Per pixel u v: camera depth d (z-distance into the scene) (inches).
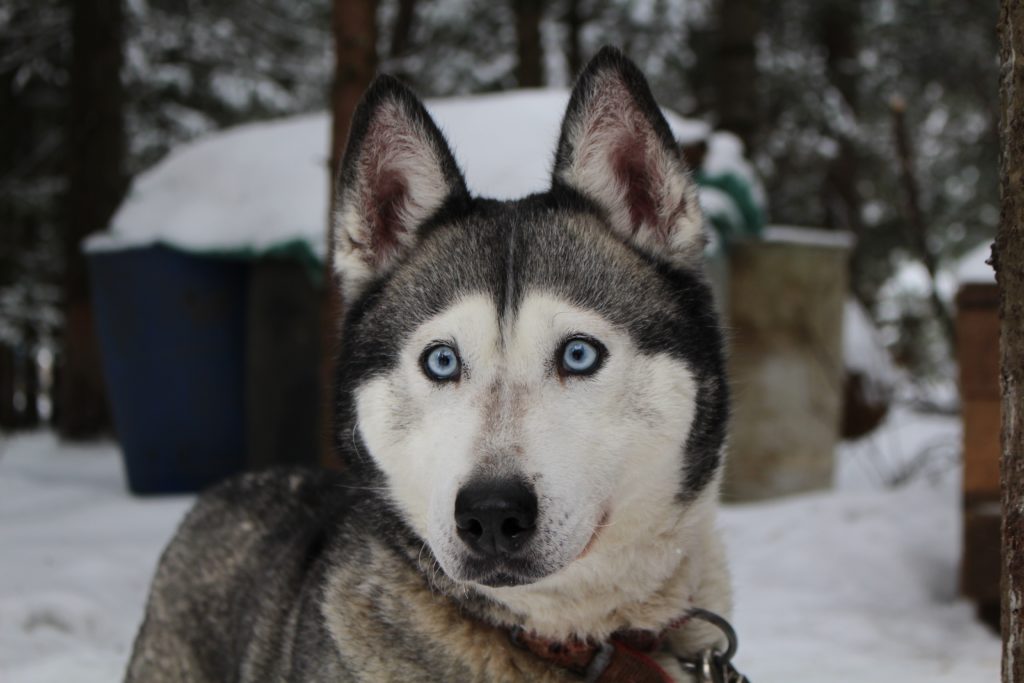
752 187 304.5
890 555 218.2
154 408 293.4
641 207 100.7
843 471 410.9
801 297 317.7
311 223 275.4
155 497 296.4
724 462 100.1
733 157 307.1
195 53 530.6
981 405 190.1
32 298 531.5
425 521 92.0
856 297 597.0
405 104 103.2
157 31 511.8
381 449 94.9
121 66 464.8
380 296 100.2
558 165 101.3
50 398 558.6
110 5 461.1
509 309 90.5
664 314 94.7
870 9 618.2
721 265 291.1
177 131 541.6
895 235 631.2
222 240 282.5
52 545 229.6
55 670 152.3
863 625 183.0
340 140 222.4
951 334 293.0
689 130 295.1
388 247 104.0
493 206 101.0
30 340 542.3
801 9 604.1
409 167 103.3
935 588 208.1
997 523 187.9
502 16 575.2
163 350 291.3
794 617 189.6
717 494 100.2
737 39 483.2
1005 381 90.3
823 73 623.8
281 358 283.1
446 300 93.7
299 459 284.8
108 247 294.7
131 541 236.8
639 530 93.0
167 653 117.0
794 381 314.2
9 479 335.9
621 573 92.9
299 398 284.5
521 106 279.6
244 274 297.3
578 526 85.4
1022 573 88.4
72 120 453.7
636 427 90.5
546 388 88.7
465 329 90.5
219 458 297.3
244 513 120.9
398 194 104.2
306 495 120.5
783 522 247.6
